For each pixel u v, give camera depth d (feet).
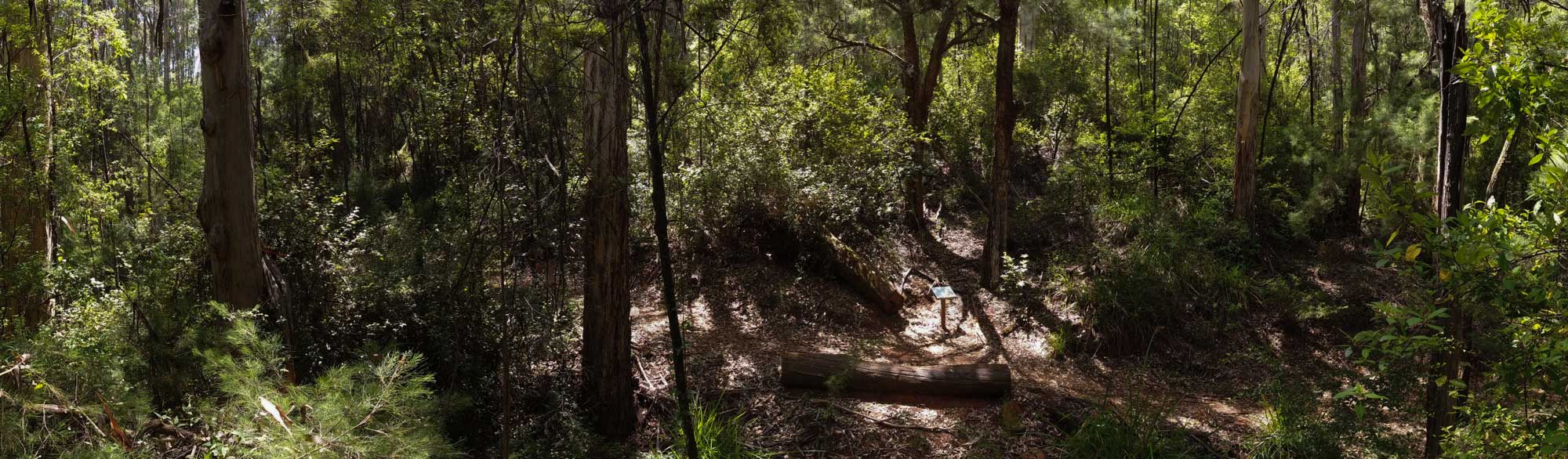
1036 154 57.41
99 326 21.29
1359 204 49.11
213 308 18.10
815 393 27.71
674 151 37.17
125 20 57.67
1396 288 41.04
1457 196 19.04
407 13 29.78
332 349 23.75
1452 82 18.92
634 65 23.52
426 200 42.37
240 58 21.58
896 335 36.19
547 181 21.38
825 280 39.24
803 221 39.99
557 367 26.22
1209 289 39.60
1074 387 31.96
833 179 42.98
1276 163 50.21
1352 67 49.39
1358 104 48.11
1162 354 36.37
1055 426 26.55
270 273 22.39
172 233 25.44
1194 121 51.42
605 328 24.82
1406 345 12.76
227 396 17.12
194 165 39.04
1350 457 22.62
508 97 21.24
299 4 41.39
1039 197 51.60
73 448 13.41
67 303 25.64
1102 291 37.63
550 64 19.65
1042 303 38.52
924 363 32.60
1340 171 44.75
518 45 19.07
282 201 25.35
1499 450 13.85
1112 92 54.29
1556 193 11.80
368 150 59.26
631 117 23.88
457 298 24.36
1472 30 12.71
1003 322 37.83
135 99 51.01
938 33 45.60
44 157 28.45
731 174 39.88
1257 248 43.93
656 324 33.65
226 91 21.30
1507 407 14.40
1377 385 19.94
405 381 15.53
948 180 53.62
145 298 23.13
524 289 24.71
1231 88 53.62
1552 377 11.77
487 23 19.65
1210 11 60.18
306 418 13.99
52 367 14.19
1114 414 25.32
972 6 41.83
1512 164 25.72
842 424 25.95
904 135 45.62
